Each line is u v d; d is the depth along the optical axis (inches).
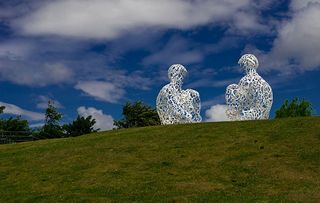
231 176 993.5
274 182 943.0
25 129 3314.5
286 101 2428.6
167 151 1198.9
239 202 828.6
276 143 1184.2
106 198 890.1
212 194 883.4
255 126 1358.3
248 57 1635.1
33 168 1143.6
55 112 3240.7
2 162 1230.9
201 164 1082.7
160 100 1718.8
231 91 1652.3
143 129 1502.2
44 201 895.1
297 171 998.4
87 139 1430.9
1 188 1005.8
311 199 832.9
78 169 1103.6
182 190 916.0
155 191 917.2
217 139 1268.5
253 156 1108.5
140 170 1066.1
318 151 1094.4
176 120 1707.7
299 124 1321.4
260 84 1615.4
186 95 1738.4
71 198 900.0
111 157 1181.1
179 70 1728.6
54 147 1362.0
